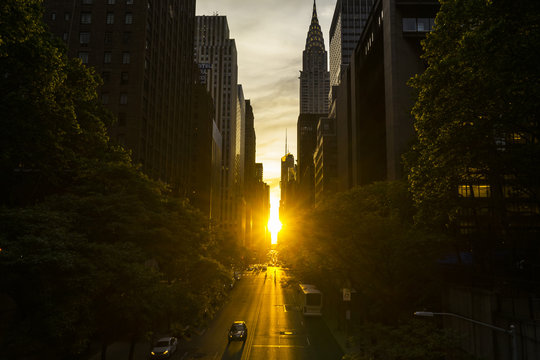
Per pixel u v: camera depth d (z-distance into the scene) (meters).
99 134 27.16
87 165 24.20
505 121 15.94
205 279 32.84
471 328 20.72
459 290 22.23
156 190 29.88
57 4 64.06
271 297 74.00
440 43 19.34
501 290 22.39
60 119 21.28
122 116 60.72
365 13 174.88
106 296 19.73
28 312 15.70
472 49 16.09
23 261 13.67
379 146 64.44
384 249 27.52
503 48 14.84
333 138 119.56
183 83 89.31
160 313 23.86
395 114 53.34
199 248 34.12
